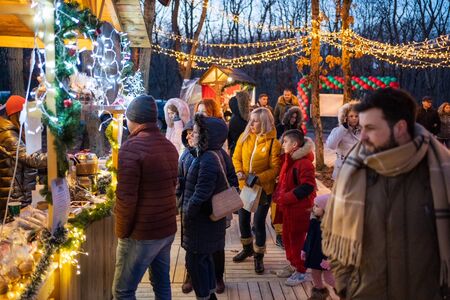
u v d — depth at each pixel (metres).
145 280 4.46
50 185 2.74
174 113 6.25
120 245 3.05
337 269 2.06
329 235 2.07
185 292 4.18
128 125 3.05
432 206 1.85
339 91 20.14
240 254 4.91
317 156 11.11
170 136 6.26
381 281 1.91
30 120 2.67
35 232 2.78
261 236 4.57
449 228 1.79
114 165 4.26
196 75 29.30
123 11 4.38
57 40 2.75
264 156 4.49
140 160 2.89
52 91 2.74
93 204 3.52
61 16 2.79
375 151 1.89
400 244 1.87
